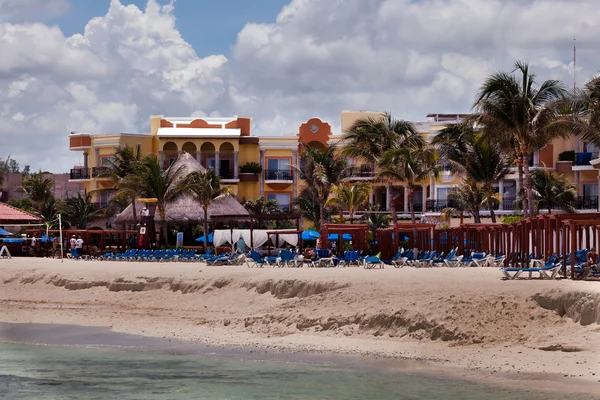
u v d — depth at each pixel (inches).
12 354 1282.0
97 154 3818.9
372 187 3646.7
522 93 2087.8
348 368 1128.8
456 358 1158.3
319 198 3250.5
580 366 1061.8
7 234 2859.3
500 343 1195.9
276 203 3646.7
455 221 3395.7
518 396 938.1
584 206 3294.8
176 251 2447.1
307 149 3297.2
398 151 2573.8
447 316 1272.1
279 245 2738.7
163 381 1072.2
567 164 3366.1
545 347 1149.1
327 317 1408.7
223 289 1739.7
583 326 1160.8
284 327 1435.8
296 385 1031.6
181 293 1795.0
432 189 3531.0
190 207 2891.2
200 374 1109.1
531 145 2132.1
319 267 2001.7
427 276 1518.2
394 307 1350.9
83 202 3567.9
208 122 3843.5
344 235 2659.9
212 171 2938.0
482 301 1273.4
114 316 1678.2
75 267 2129.7
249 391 1005.2
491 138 2224.4
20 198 4820.4
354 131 2755.9
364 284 1482.5
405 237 3006.9
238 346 1321.4
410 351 1222.3
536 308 1224.2
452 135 2719.0
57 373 1133.7
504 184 3371.1
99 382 1072.8
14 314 1744.6
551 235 1567.4
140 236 2699.3
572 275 1331.2
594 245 1651.1
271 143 3816.4
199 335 1434.5
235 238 2501.2
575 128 1932.8
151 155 2972.4
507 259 1926.7
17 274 2080.5
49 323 1620.3
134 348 1325.0
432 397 949.8
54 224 3494.1
